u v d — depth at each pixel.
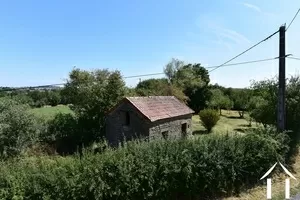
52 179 7.67
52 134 22.78
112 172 8.53
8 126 18.14
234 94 58.25
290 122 15.98
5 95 23.91
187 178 9.66
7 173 7.54
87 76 27.55
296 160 15.94
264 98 20.27
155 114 20.16
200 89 51.50
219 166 10.53
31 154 19.55
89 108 26.17
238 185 11.38
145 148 9.64
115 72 27.77
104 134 24.98
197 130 34.53
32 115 20.50
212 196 10.48
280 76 14.90
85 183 7.99
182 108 25.44
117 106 20.59
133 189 8.65
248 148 12.16
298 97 16.45
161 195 9.27
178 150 10.09
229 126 38.62
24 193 7.34
